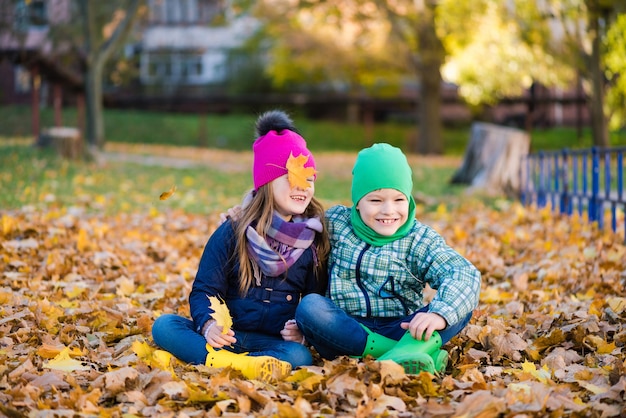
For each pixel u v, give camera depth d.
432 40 22.52
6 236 6.61
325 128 29.06
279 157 3.53
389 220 3.45
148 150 21.84
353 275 3.51
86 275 5.55
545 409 2.82
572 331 3.84
